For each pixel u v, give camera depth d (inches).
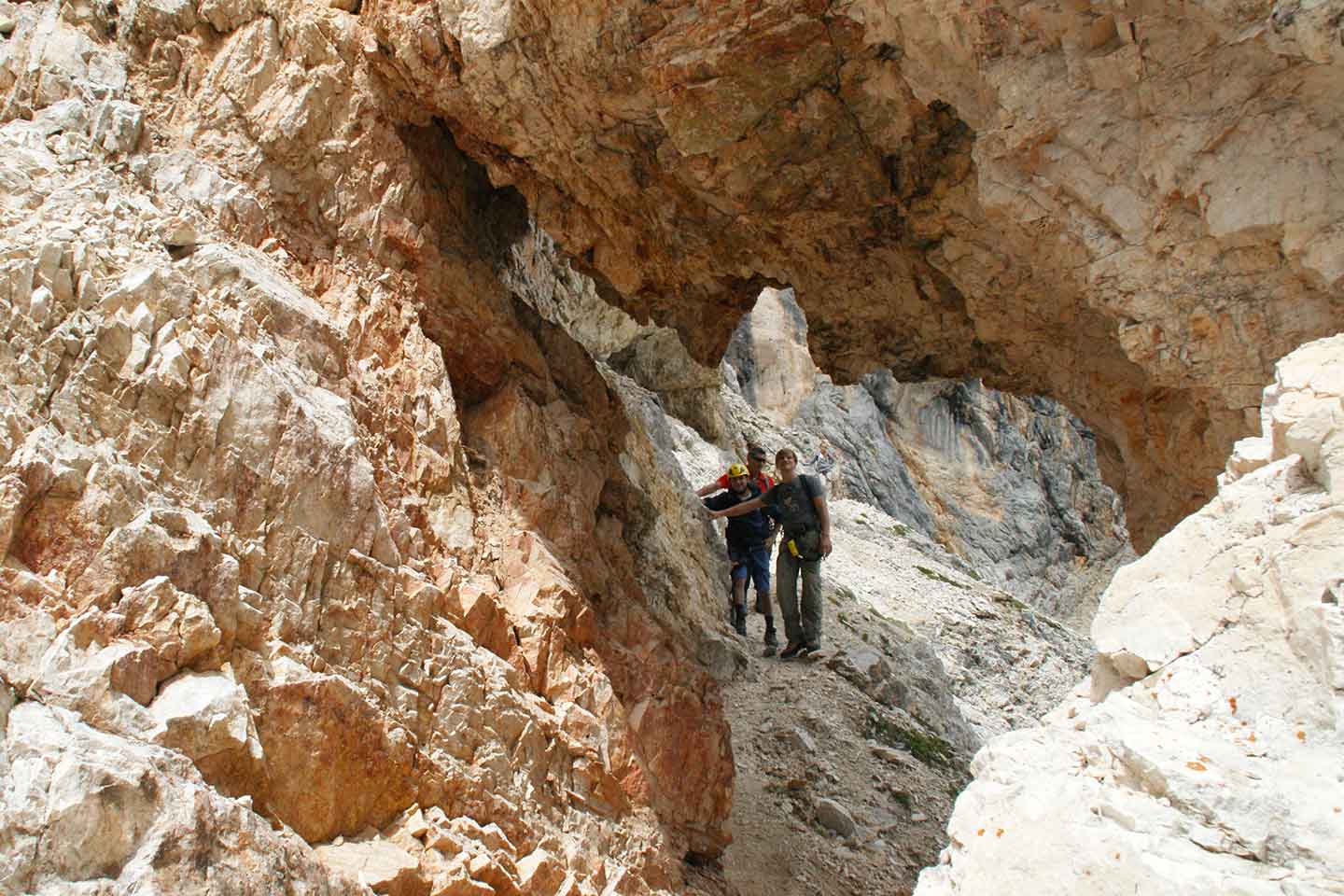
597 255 263.6
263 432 157.5
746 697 321.7
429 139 250.8
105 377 143.9
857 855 267.1
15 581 120.6
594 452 259.9
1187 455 224.8
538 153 237.8
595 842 191.9
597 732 204.7
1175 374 176.2
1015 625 589.9
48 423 134.9
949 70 184.7
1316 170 150.7
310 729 146.0
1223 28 153.4
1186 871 85.2
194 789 117.3
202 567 140.0
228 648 140.3
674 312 286.7
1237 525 108.2
